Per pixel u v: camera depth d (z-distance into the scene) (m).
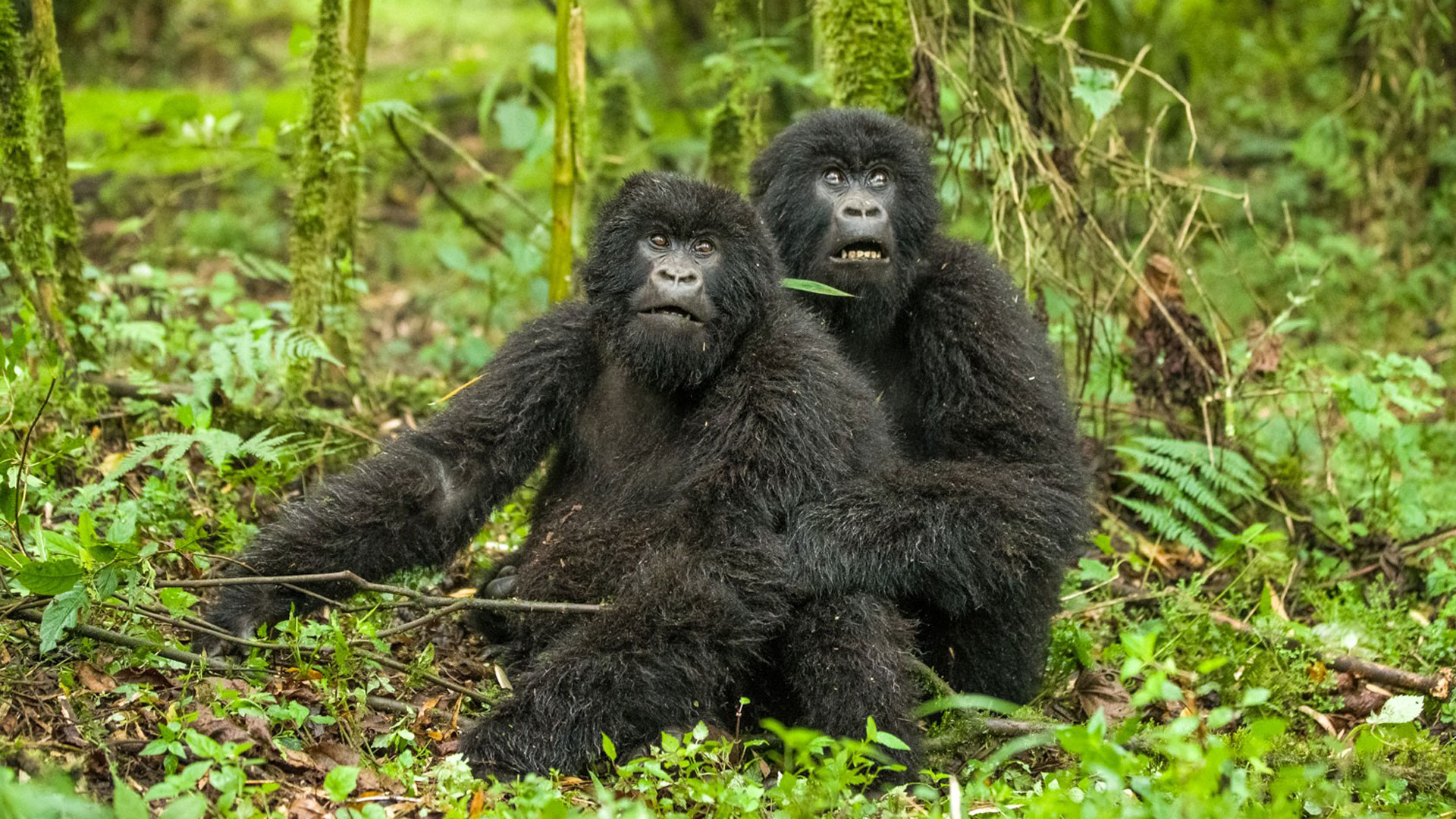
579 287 11.24
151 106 21.28
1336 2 23.95
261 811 7.29
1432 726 10.33
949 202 14.02
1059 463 10.78
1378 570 13.08
